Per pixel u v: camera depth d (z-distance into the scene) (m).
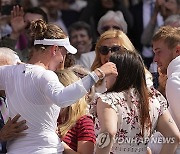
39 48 9.95
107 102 9.76
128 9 19.16
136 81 10.01
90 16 19.58
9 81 9.87
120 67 9.98
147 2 18.94
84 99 10.41
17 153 9.69
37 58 9.95
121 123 9.81
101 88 10.72
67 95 9.23
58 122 10.41
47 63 9.95
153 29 18.00
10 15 17.14
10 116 9.88
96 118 10.15
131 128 9.87
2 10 17.41
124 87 9.98
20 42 16.28
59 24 21.23
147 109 9.94
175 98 10.62
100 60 12.91
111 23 16.41
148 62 17.62
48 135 9.72
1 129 9.89
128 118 9.82
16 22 16.41
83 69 11.79
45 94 9.49
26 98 9.65
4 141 9.88
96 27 19.45
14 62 11.17
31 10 16.55
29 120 9.69
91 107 10.11
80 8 21.88
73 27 17.14
